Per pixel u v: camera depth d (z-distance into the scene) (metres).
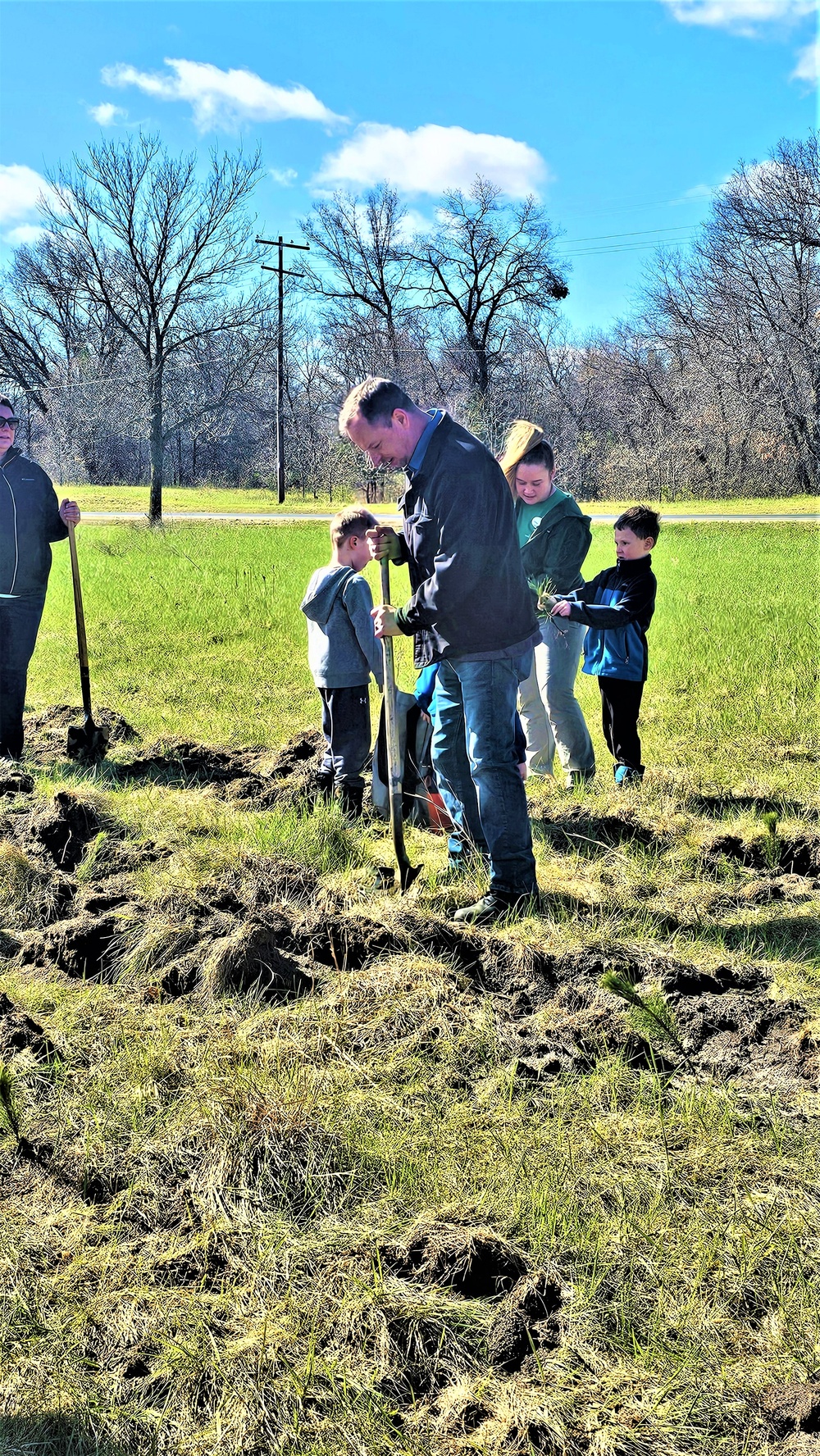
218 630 10.70
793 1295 2.17
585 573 14.59
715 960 3.66
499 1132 2.67
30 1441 1.91
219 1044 3.03
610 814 4.93
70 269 42.44
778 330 45.34
